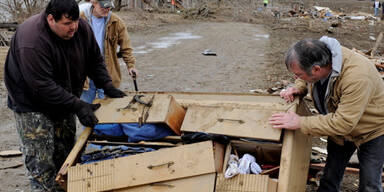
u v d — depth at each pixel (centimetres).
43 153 307
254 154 296
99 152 281
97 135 312
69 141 344
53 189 316
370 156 276
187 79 838
